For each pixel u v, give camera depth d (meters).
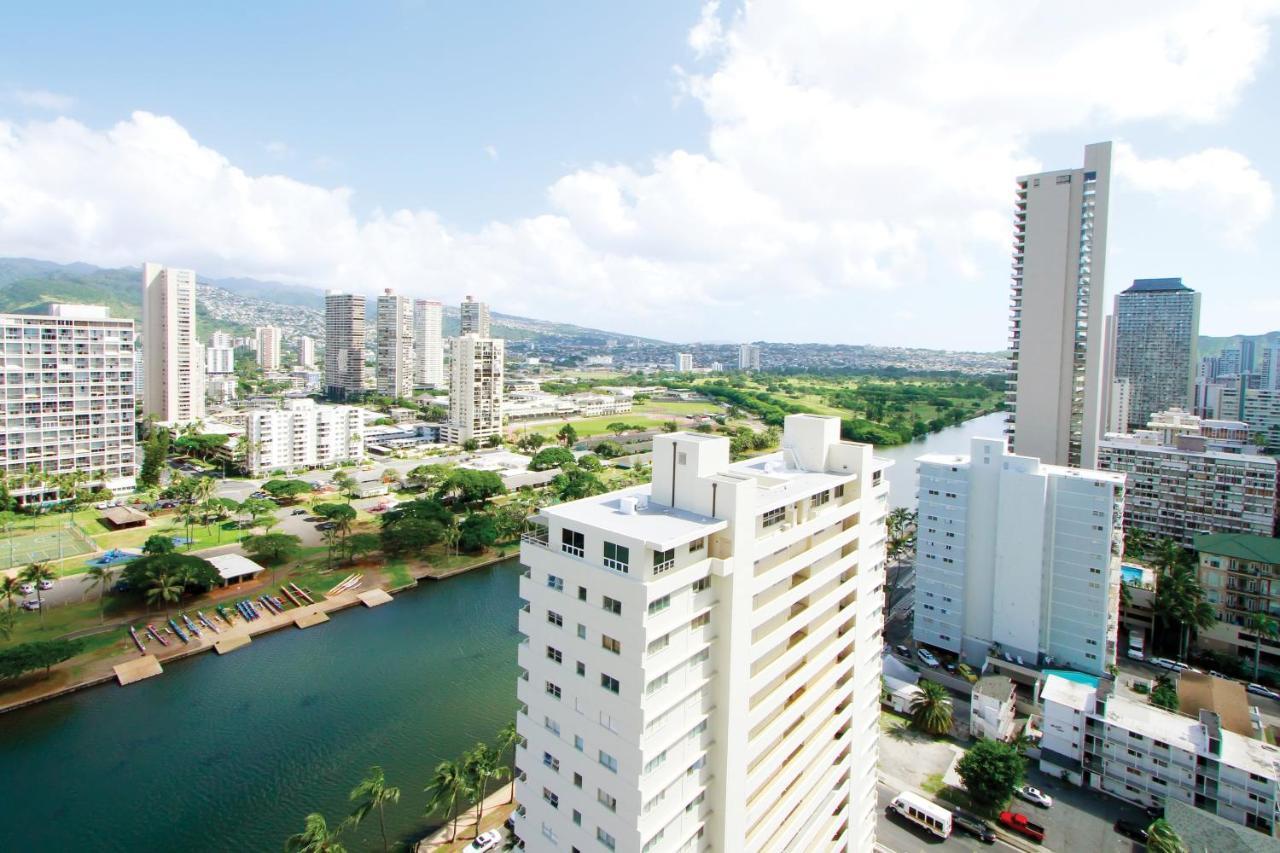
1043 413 161.75
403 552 184.88
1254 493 167.38
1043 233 160.50
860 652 73.75
